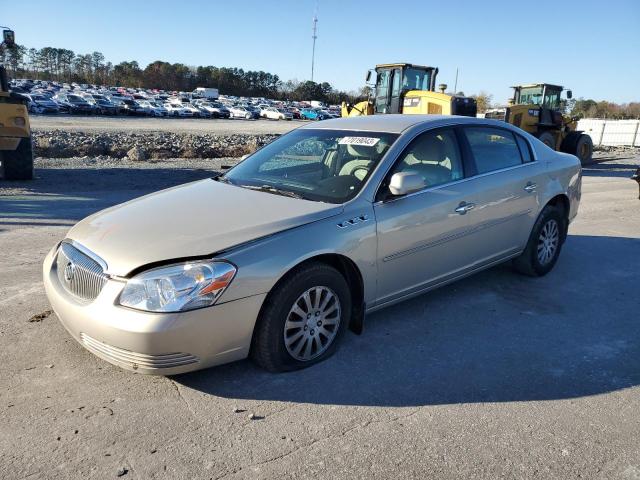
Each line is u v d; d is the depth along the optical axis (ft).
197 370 10.37
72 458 8.52
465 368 11.80
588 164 68.95
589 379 11.48
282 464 8.54
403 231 12.78
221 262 10.03
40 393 10.27
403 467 8.56
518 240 16.66
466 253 14.82
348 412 10.02
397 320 14.24
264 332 10.76
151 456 8.63
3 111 35.47
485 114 64.69
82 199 30.86
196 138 84.23
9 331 12.78
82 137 75.77
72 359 11.56
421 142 13.88
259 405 10.15
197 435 9.20
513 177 16.02
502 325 14.14
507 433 9.50
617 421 9.97
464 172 14.73
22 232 22.35
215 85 419.95
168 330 9.51
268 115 208.13
